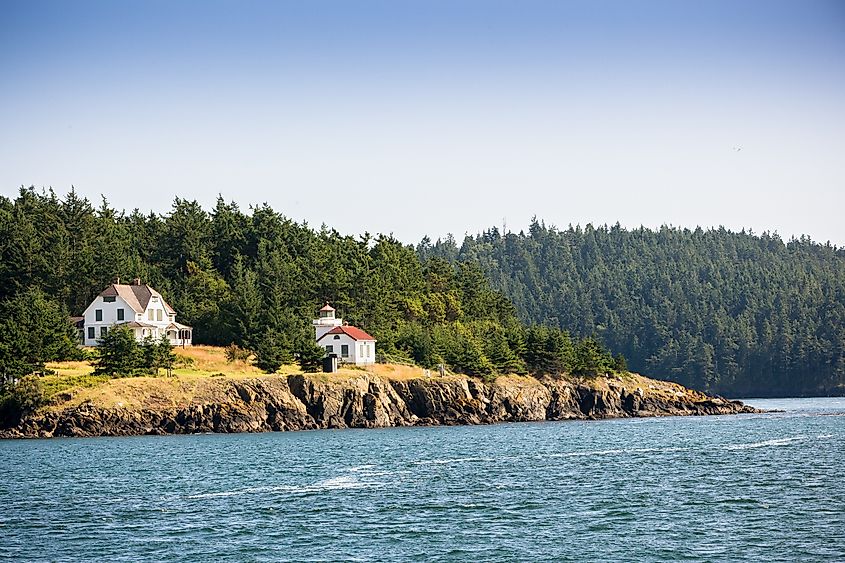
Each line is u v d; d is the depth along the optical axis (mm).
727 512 122438
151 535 111625
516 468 166750
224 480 153000
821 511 122562
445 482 149500
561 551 103062
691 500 131125
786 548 103438
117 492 141625
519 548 104500
